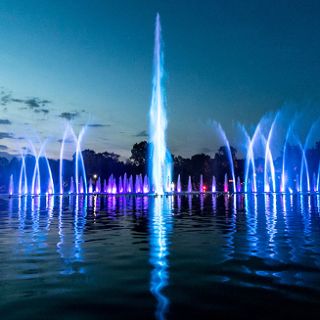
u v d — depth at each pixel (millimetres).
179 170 96000
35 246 10242
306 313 4980
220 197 48656
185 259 8383
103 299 5645
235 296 5715
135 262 8109
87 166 91000
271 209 25000
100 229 14047
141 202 36062
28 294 5910
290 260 8211
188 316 4934
